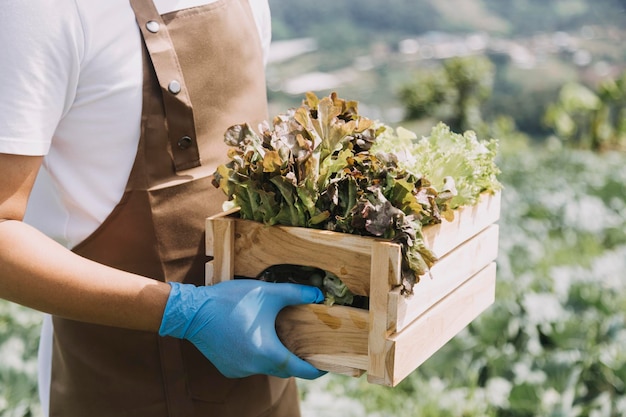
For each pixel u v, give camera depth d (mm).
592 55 42719
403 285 1561
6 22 1518
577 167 12844
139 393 1881
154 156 1758
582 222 7977
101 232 1786
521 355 4371
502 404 3867
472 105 18797
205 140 1821
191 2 1786
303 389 3859
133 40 1698
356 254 1598
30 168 1580
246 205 1700
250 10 1963
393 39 50875
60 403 1963
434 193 1624
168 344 1852
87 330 1866
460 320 1906
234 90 1874
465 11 54531
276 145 1616
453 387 4094
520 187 10609
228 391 1934
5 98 1524
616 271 5406
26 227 1593
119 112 1707
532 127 32656
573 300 4965
